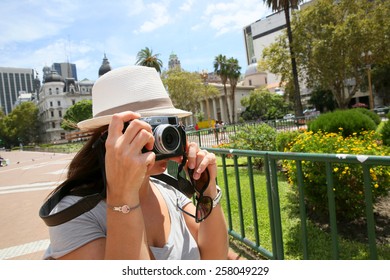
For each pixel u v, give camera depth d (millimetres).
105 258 898
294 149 4902
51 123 93312
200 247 1337
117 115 909
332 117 8219
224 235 1341
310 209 4363
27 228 5098
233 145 8883
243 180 6613
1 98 152750
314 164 3762
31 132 96375
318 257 3057
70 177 1100
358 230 3682
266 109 60719
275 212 2633
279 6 25016
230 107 74125
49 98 93812
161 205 1311
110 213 895
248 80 86688
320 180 3734
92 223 1029
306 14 23281
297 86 24656
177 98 42781
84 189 1081
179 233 1291
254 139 8516
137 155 871
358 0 22594
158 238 1218
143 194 1267
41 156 32719
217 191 1345
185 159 1205
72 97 97375
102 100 1217
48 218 975
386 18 21594
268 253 2842
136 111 1182
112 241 890
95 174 1113
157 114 1170
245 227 3959
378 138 7250
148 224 1221
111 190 893
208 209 1315
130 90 1197
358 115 8094
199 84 44844
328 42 22328
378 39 21719
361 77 27609
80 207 1008
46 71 121312
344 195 3627
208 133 14906
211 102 78500
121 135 899
